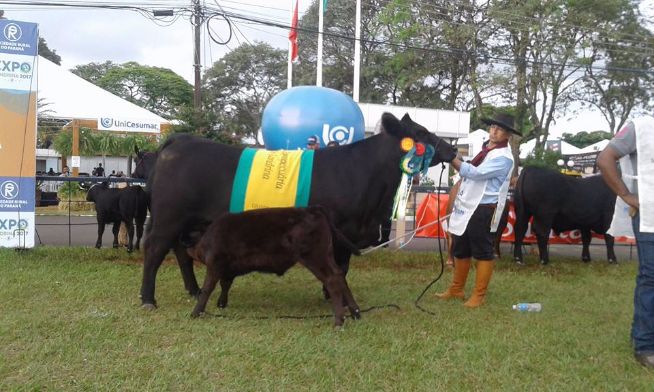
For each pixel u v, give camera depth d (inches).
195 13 612.4
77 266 280.2
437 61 1049.5
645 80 1008.2
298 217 187.3
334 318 193.3
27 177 308.3
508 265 339.3
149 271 207.9
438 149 220.1
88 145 831.1
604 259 385.4
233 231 190.1
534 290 265.3
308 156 208.8
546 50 906.1
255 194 202.1
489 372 152.9
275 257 189.9
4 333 170.4
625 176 170.9
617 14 948.0
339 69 1357.0
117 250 342.0
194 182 203.3
